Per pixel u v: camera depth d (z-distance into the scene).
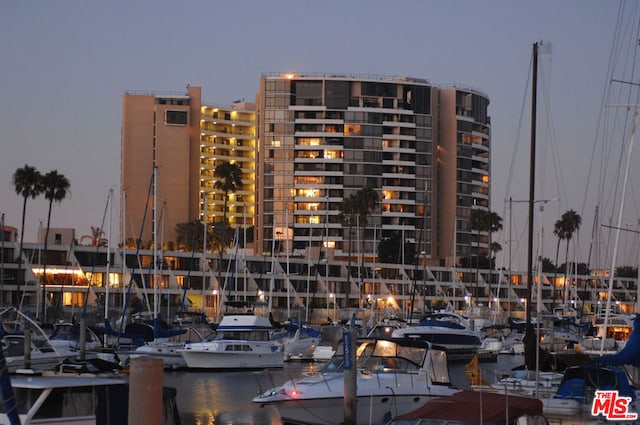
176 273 123.75
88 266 118.81
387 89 188.62
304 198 184.62
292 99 187.62
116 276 119.88
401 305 144.50
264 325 59.22
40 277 114.25
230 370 56.28
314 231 183.62
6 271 110.88
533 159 50.31
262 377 51.53
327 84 187.00
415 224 187.50
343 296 140.75
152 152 199.12
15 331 56.03
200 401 41.50
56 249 116.69
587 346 48.84
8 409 14.80
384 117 188.25
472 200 195.75
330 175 185.25
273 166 186.75
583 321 99.94
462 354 68.00
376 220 184.00
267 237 185.38
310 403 28.39
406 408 28.64
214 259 131.88
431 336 66.94
